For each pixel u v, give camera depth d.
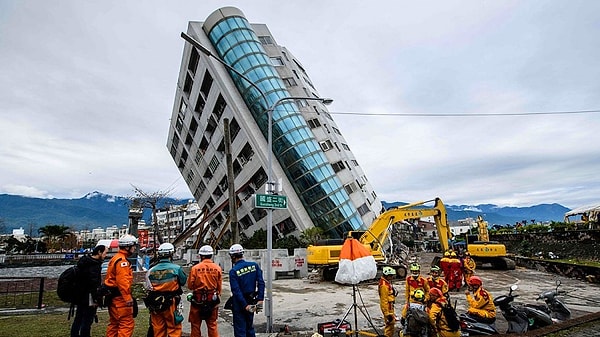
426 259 36.09
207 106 41.62
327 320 9.67
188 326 9.08
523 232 33.00
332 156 39.47
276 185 9.50
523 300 12.34
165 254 6.27
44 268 34.38
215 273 6.57
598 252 23.27
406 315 6.54
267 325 8.45
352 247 7.55
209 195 52.09
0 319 9.47
